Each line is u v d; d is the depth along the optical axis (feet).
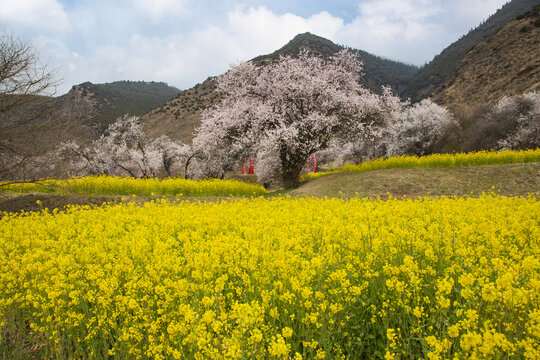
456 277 13.35
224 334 10.19
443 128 130.41
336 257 14.93
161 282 13.89
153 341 10.32
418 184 56.54
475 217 23.18
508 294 9.33
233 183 64.23
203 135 86.17
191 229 24.12
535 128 109.91
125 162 111.86
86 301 13.61
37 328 12.19
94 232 22.26
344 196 56.80
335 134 81.15
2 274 14.57
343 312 11.72
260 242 17.66
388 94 84.33
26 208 40.37
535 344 8.40
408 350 10.00
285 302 11.76
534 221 20.98
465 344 7.96
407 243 16.94
